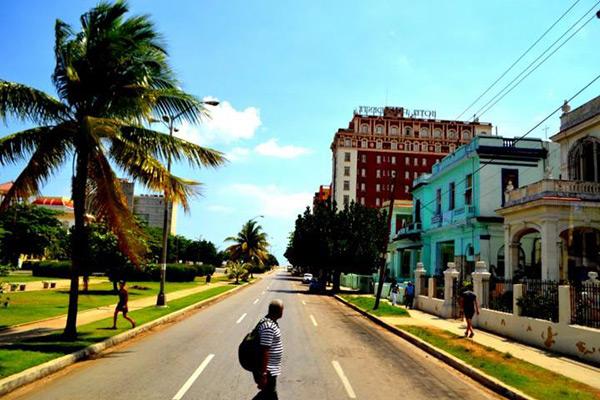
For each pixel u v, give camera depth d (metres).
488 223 28.73
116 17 13.52
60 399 7.66
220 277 74.19
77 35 13.34
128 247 13.60
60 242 48.19
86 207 14.42
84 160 13.60
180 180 14.23
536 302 14.80
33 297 26.69
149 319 18.09
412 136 100.62
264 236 78.06
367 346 14.23
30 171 12.64
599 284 12.45
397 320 21.03
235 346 13.01
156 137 13.72
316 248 47.34
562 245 21.16
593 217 20.06
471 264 30.12
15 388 8.32
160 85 14.55
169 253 82.25
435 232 36.19
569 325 12.73
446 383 9.70
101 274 60.06
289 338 15.08
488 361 11.51
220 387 8.48
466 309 16.22
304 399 7.93
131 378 9.15
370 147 99.81
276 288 50.44
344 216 45.94
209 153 14.18
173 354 11.77
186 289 40.06
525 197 21.89
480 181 29.05
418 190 41.25
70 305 13.28
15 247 45.03
